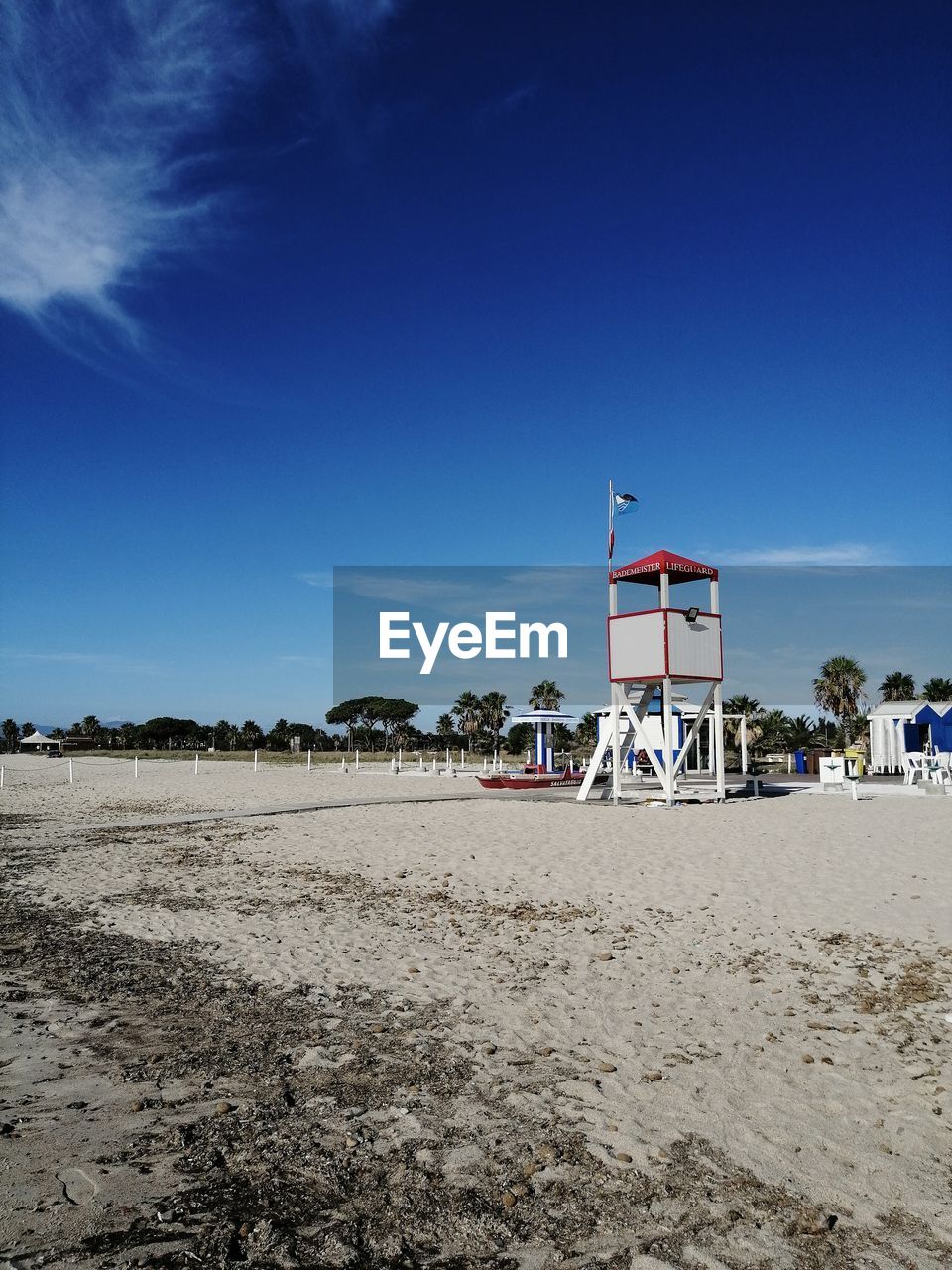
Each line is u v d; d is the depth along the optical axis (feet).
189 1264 11.25
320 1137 15.02
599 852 45.78
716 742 73.36
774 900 33.55
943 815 58.80
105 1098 16.70
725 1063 18.30
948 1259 11.48
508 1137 14.99
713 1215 12.52
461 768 155.33
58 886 40.27
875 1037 19.76
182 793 101.96
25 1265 11.09
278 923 32.01
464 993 23.32
